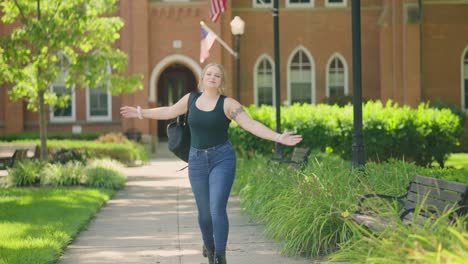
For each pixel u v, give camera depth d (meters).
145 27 51.62
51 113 53.19
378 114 31.23
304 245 12.91
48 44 30.58
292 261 12.54
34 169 27.61
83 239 15.37
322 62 55.50
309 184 14.52
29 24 30.00
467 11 54.12
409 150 31.48
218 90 11.42
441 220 9.35
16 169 27.53
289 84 55.34
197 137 11.27
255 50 54.97
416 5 51.78
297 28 55.38
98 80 32.12
